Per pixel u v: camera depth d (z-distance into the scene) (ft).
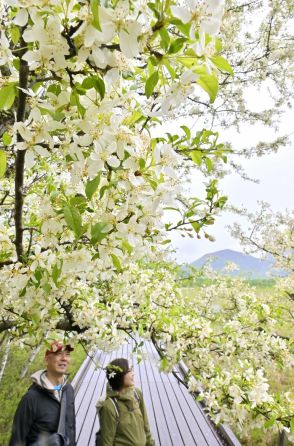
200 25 2.88
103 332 9.27
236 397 8.19
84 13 2.83
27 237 7.09
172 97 3.22
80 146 3.76
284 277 23.84
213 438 14.71
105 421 8.88
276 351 13.12
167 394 19.66
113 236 4.47
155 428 15.55
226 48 15.72
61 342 8.77
